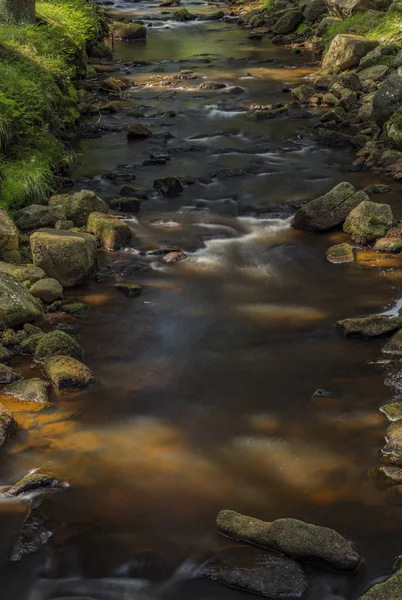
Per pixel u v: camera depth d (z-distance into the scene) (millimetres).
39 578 4906
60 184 11742
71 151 13102
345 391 6688
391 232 9672
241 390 6746
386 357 7172
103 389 6773
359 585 4816
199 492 5570
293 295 8477
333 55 18641
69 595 4785
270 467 5801
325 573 4895
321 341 7508
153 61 20750
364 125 14375
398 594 4523
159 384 6844
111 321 7930
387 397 6594
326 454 5922
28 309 7781
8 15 16672
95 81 18141
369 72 16875
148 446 6039
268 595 4754
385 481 5613
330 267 9109
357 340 7504
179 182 11594
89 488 5609
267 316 8016
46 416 6391
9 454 5941
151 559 5012
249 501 5480
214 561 4969
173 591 4797
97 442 6082
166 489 5598
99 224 9750
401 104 12992
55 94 13969
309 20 23875
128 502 5484
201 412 6453
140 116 15469
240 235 10148
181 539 5156
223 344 7492
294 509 5391
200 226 10430
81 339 7605
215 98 16766
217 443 6070
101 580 4883
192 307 8219
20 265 8805
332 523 5258
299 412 6426
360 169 12484
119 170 12516
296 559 4965
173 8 30656
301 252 9562
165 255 9438
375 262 9172
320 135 13805
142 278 8891
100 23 23422
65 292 8523
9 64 13328
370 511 5355
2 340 7391
